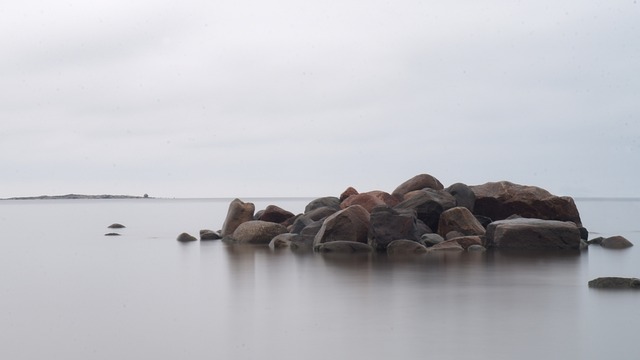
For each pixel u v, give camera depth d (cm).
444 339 1427
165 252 3247
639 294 1928
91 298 1947
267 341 1430
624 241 3384
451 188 3641
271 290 2041
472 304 1791
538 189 3669
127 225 5997
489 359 1286
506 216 3666
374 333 1482
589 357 1296
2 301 1909
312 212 3703
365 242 3231
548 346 1370
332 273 2380
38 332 1530
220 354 1342
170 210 10900
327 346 1386
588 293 1948
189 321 1620
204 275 2380
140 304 1842
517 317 1625
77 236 4522
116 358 1325
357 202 3638
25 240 4162
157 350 1374
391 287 2067
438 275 2311
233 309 1759
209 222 6575
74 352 1366
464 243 3184
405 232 3155
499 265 2580
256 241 3772
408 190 3844
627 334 1457
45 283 2244
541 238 3228
